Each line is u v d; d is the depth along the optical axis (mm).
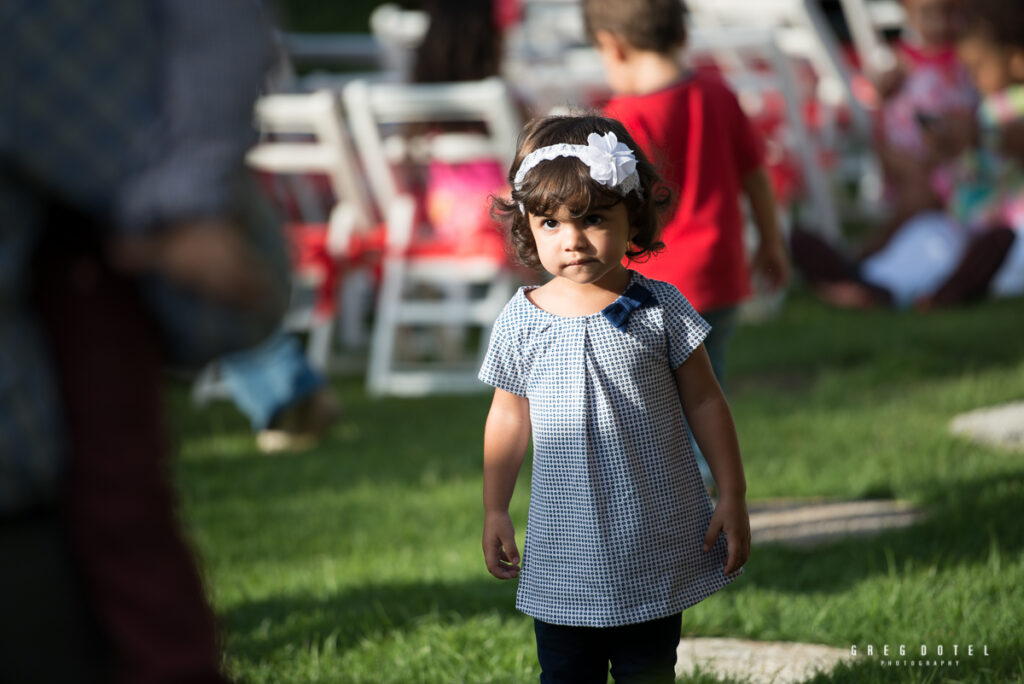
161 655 2002
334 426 9867
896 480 6656
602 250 3373
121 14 1961
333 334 14266
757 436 8125
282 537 6922
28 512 2021
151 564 2047
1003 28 12109
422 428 9867
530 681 4285
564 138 3420
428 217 11508
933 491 6305
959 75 12680
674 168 5543
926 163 12664
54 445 2004
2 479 1953
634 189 3398
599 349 3447
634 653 3566
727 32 12953
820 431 8117
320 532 6977
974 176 12594
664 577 3432
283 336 9539
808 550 5637
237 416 11070
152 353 2117
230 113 1985
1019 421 7547
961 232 12484
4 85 1907
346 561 6223
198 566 2193
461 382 11336
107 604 2016
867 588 4949
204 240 1958
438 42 10805
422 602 5258
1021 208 12641
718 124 5758
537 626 3625
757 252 6297
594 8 5773
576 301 3531
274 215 2168
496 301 11117
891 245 12828
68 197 1966
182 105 1963
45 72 1915
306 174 12312
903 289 12281
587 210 3312
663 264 5668
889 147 12914
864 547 5531
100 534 2023
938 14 12555
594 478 3432
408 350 12328
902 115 12812
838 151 17203
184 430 10555
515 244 3674
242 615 5281
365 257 11023
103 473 2031
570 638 3551
